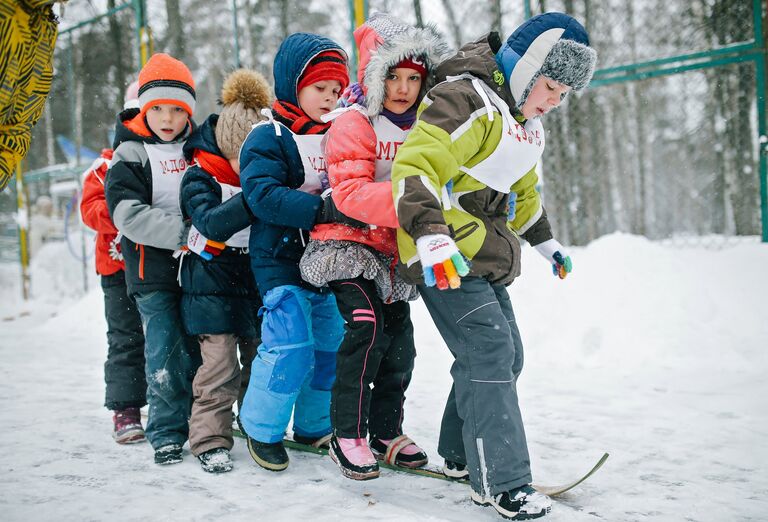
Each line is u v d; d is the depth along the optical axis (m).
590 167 10.54
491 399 1.96
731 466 2.43
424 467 2.44
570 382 3.90
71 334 7.07
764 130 5.10
